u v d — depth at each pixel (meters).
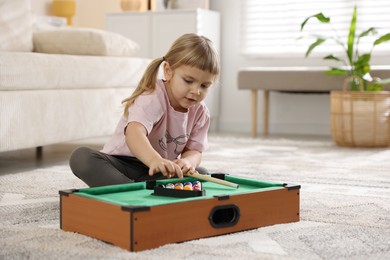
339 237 1.24
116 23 4.26
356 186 1.94
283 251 1.13
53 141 2.38
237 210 1.25
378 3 4.05
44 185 1.89
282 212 1.35
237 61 4.39
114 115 2.81
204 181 1.47
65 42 2.88
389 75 3.42
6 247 1.13
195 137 1.67
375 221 1.40
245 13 4.37
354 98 3.20
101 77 2.69
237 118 4.39
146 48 4.18
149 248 1.11
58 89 2.43
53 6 4.30
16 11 2.74
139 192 1.32
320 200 1.67
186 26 4.06
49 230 1.26
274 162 2.57
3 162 2.54
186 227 1.17
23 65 2.19
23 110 2.20
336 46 4.14
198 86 1.44
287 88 3.66
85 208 1.20
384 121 3.21
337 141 3.32
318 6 4.20
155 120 1.51
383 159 2.71
